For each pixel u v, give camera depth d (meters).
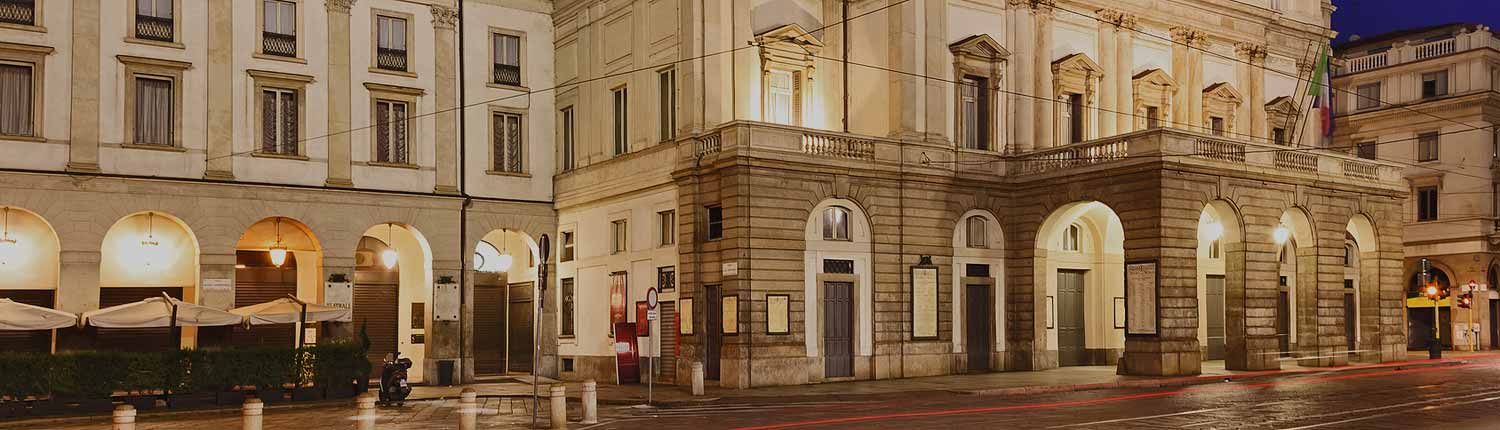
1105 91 42.00
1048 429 21.20
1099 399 28.12
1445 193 59.69
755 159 33.47
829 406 27.48
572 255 40.81
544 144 41.53
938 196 37.69
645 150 37.06
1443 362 42.41
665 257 36.16
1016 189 39.38
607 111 39.16
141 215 35.91
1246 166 36.84
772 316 33.69
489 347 42.53
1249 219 37.03
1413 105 61.06
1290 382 33.09
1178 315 35.00
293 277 38.50
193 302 36.38
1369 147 63.38
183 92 35.69
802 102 37.78
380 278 40.38
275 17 37.22
